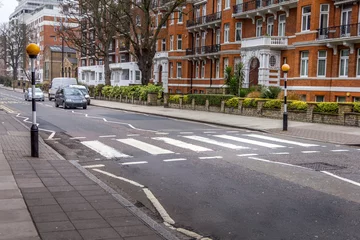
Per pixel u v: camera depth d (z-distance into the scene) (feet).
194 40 164.04
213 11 148.87
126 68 215.51
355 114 63.05
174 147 42.70
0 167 30.25
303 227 18.72
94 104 133.59
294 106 74.33
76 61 322.96
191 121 77.46
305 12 101.71
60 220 18.20
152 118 82.23
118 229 17.13
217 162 34.45
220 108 94.63
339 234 17.80
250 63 120.78
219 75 140.87
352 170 31.48
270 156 37.60
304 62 102.22
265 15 120.57
